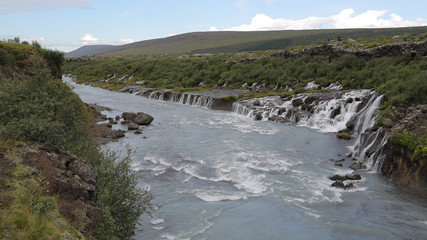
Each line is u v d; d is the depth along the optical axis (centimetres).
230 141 2848
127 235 1096
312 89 5175
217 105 5212
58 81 1437
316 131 3344
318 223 1362
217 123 3809
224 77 7612
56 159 1005
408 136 1948
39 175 830
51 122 1173
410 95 2691
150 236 1215
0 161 883
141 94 7394
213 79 7925
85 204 909
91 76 12144
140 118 3672
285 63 7075
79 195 922
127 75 10650
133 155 2356
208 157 2331
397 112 2573
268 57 8069
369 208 1527
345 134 3011
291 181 1867
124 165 1180
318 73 5775
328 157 2411
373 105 3206
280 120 3894
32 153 970
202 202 1551
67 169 1004
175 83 8369
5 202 713
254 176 1936
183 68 9588
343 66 5481
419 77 2820
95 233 866
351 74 4984
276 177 1931
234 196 1631
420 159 1752
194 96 5819
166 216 1391
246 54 11088
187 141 2838
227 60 9844
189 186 1769
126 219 1094
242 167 2106
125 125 3581
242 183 1827
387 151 2036
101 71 12306
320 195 1666
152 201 1547
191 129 3412
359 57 5547
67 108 1367
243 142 2819
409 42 4744
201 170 2045
